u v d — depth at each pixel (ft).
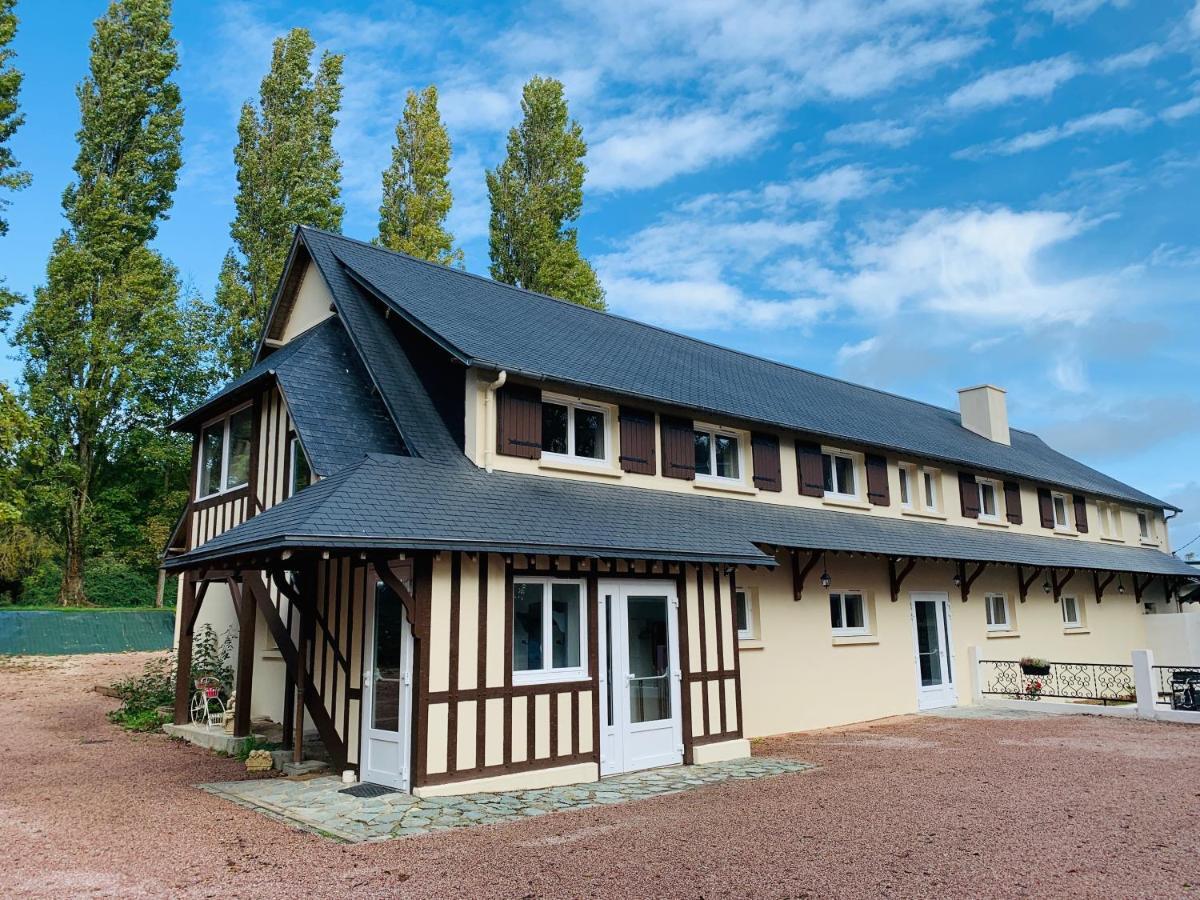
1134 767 29.94
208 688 36.96
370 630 27.58
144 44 90.84
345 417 33.40
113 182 86.33
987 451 66.80
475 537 25.44
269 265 83.20
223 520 41.42
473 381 32.76
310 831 21.11
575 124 98.53
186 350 91.66
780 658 41.60
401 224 91.15
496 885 16.67
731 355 59.52
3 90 69.00
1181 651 74.18
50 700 48.47
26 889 16.58
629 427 37.78
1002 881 17.03
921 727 42.45
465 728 25.43
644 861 18.29
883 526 48.80
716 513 38.27
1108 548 74.23
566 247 94.58
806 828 21.21
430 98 94.43
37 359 86.58
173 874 17.56
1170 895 16.21
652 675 31.19
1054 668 61.36
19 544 82.99
